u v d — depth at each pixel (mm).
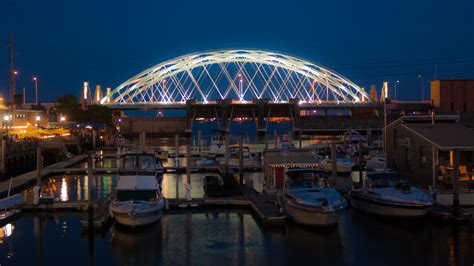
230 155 75562
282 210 34125
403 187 33219
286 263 25906
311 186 34438
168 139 178125
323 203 30797
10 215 34812
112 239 30266
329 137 160375
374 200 33312
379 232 30844
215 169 64000
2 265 26078
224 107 198500
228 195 39969
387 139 45344
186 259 26672
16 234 31500
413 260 26094
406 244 28516
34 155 66500
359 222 33156
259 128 199125
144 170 50719
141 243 29406
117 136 143375
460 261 25875
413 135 39938
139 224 31406
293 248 28188
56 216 35812
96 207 35938
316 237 30094
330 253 27266
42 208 36531
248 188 44625
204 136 196500
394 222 32625
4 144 53656
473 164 37469
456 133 38906
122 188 33562
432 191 34312
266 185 43031
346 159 57750
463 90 179625
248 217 35281
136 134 193375
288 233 31000
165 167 64125
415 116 42844
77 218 35312
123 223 31547
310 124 193500
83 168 63812
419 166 39062
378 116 196125
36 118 88438
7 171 54844
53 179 57281
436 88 182750
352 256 26797
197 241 29672
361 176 43719
